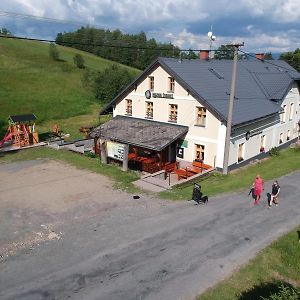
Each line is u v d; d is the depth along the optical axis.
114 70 68.38
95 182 25.33
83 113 56.66
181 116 30.14
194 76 30.44
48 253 15.78
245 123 28.16
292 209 20.56
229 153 28.14
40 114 53.41
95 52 123.19
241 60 40.06
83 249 16.08
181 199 22.06
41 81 68.75
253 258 15.30
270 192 23.23
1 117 49.66
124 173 27.42
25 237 17.28
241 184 24.89
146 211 20.20
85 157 32.22
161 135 29.61
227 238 17.02
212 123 28.05
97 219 19.22
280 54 72.50
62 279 13.88
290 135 38.66
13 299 12.73
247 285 13.59
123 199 22.08
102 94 65.06
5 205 21.25
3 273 14.28
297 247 16.17
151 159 30.48
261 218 19.28
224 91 30.66
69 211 20.33
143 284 13.55
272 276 14.25
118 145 28.34
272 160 32.31
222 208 20.61
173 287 13.37
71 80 73.25
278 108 32.94
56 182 25.38
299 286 13.75
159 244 16.44
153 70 31.39
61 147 35.84
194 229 17.92
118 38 132.25
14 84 64.31
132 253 15.69
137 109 33.78
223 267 14.64
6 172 28.05
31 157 32.44
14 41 95.94
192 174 27.77
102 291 13.16
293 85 37.00
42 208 20.78
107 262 15.01
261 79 36.50
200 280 13.78
